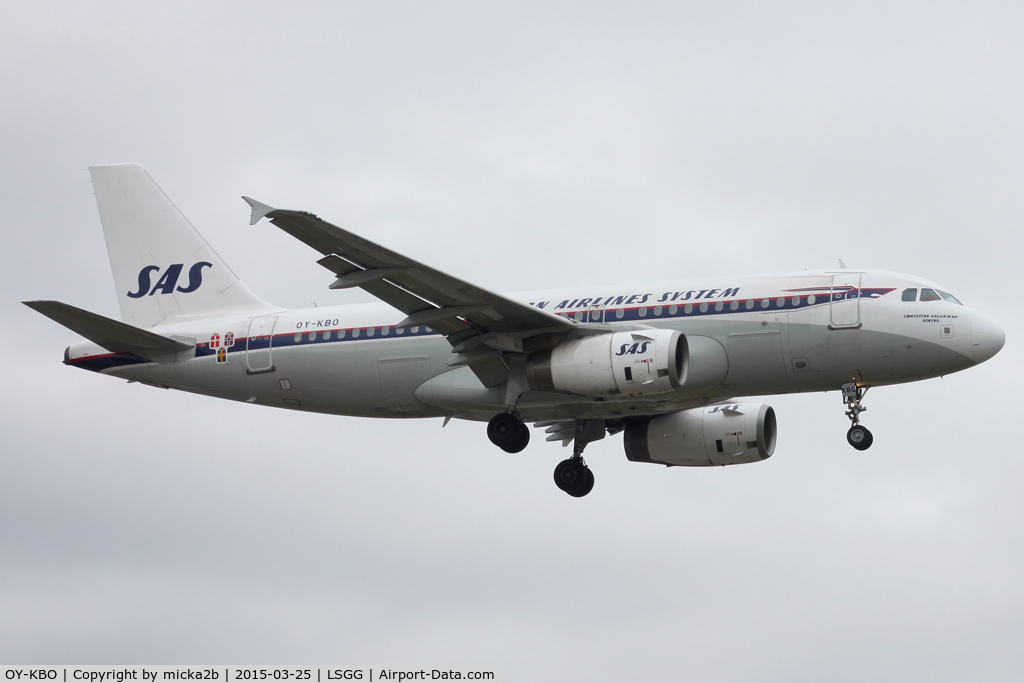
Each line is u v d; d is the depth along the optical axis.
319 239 53.78
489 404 65.00
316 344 68.19
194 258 74.38
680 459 71.31
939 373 59.91
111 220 75.56
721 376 61.28
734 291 61.88
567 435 75.12
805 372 60.81
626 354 59.50
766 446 71.12
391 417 69.25
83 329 67.44
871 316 59.59
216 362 69.94
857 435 60.91
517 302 58.62
